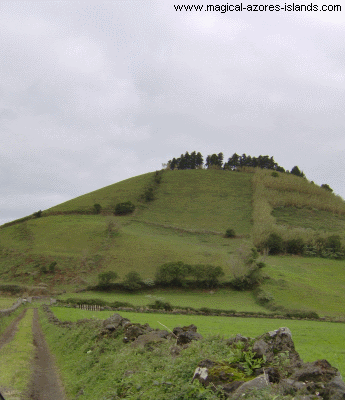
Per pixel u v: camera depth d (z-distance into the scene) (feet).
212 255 315.17
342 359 63.36
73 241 365.81
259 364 22.61
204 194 559.38
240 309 196.95
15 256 335.47
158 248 335.67
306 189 556.10
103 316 142.61
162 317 149.38
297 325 133.59
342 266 296.92
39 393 34.27
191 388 21.75
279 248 334.44
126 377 29.89
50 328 87.04
